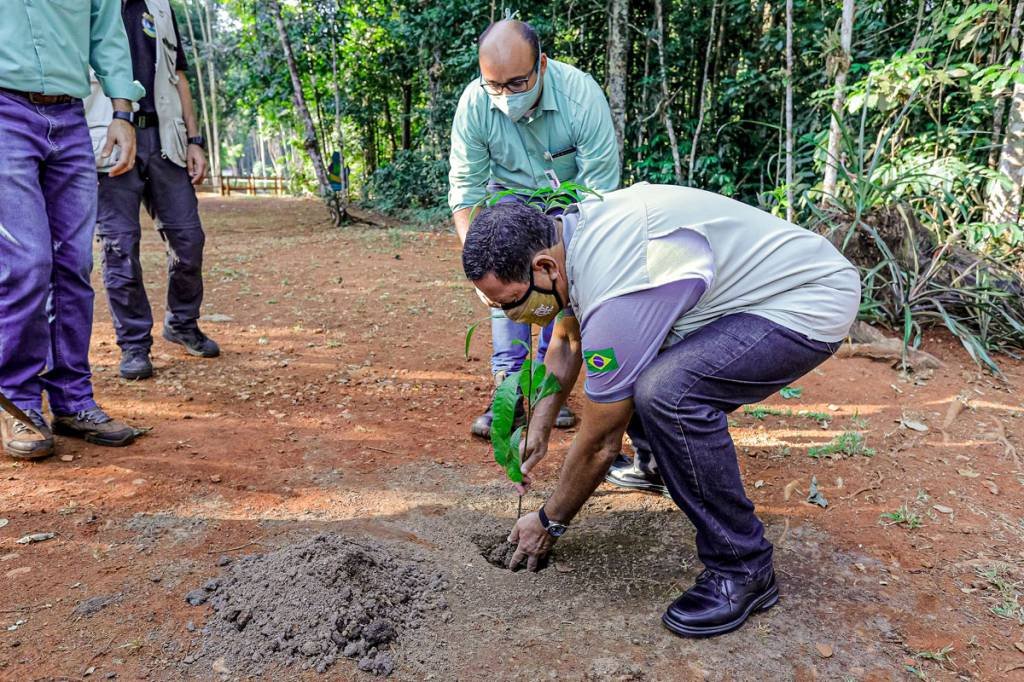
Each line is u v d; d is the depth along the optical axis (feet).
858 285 6.28
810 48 24.84
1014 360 14.08
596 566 7.20
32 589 6.33
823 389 12.23
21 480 8.36
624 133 28.84
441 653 5.86
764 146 27.04
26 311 8.50
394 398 11.82
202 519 7.71
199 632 5.89
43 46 8.25
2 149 8.09
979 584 6.91
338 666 5.59
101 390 11.53
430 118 44.50
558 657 5.86
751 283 6.02
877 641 6.13
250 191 84.48
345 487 8.66
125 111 9.65
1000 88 16.63
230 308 17.90
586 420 6.08
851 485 8.89
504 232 5.56
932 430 10.59
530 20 30.73
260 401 11.42
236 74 90.07
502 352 10.27
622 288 5.55
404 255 27.22
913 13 23.82
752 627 6.27
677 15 29.91
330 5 50.78
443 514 8.12
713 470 5.91
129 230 11.68
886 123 19.53
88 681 5.30
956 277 15.67
